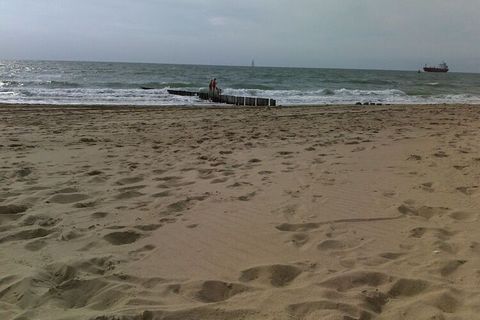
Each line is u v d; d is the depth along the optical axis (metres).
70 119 13.71
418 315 2.61
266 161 7.03
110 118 14.18
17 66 99.94
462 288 2.89
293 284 3.04
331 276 3.11
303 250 3.62
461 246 3.58
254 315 2.64
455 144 8.29
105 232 4.02
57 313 2.66
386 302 2.81
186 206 4.80
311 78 68.38
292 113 16.62
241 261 3.43
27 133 10.40
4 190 5.35
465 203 4.68
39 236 4.02
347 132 10.52
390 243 3.73
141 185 5.62
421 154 7.35
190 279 3.12
